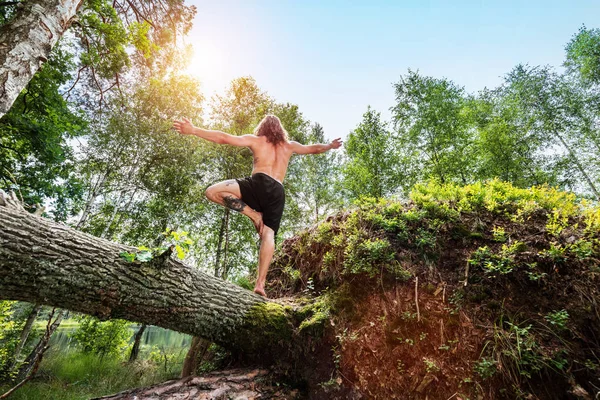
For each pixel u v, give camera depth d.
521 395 1.42
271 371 2.14
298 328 2.24
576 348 1.49
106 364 7.25
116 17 4.26
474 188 2.97
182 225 9.78
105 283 1.62
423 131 10.00
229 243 9.87
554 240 2.05
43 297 1.48
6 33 2.22
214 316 2.08
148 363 7.91
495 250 2.20
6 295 1.40
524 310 1.75
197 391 1.82
